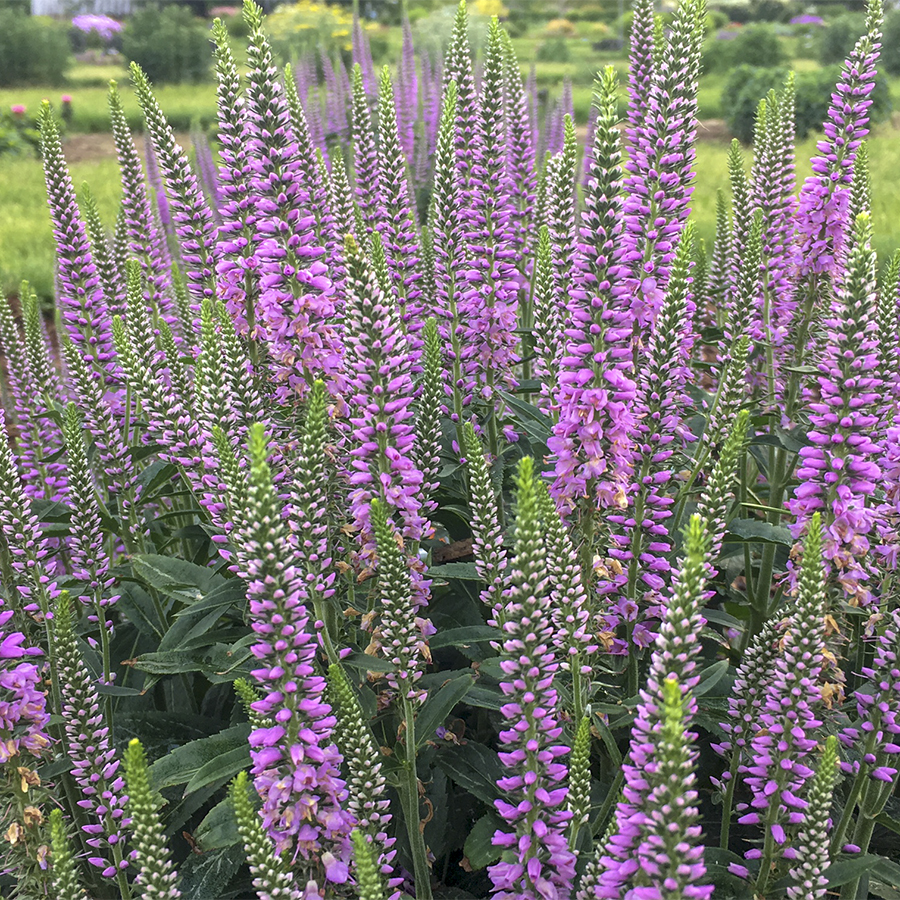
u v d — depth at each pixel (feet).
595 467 12.73
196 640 14.07
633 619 14.01
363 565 13.32
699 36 15.01
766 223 19.16
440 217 17.37
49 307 50.11
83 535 14.96
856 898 12.69
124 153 20.29
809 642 10.66
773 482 18.95
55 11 195.21
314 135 39.58
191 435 15.67
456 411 17.24
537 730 10.51
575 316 12.67
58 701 13.26
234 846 13.05
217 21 15.39
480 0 103.30
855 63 17.99
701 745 15.88
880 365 15.60
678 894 8.23
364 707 12.91
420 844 12.62
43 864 11.73
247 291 15.40
